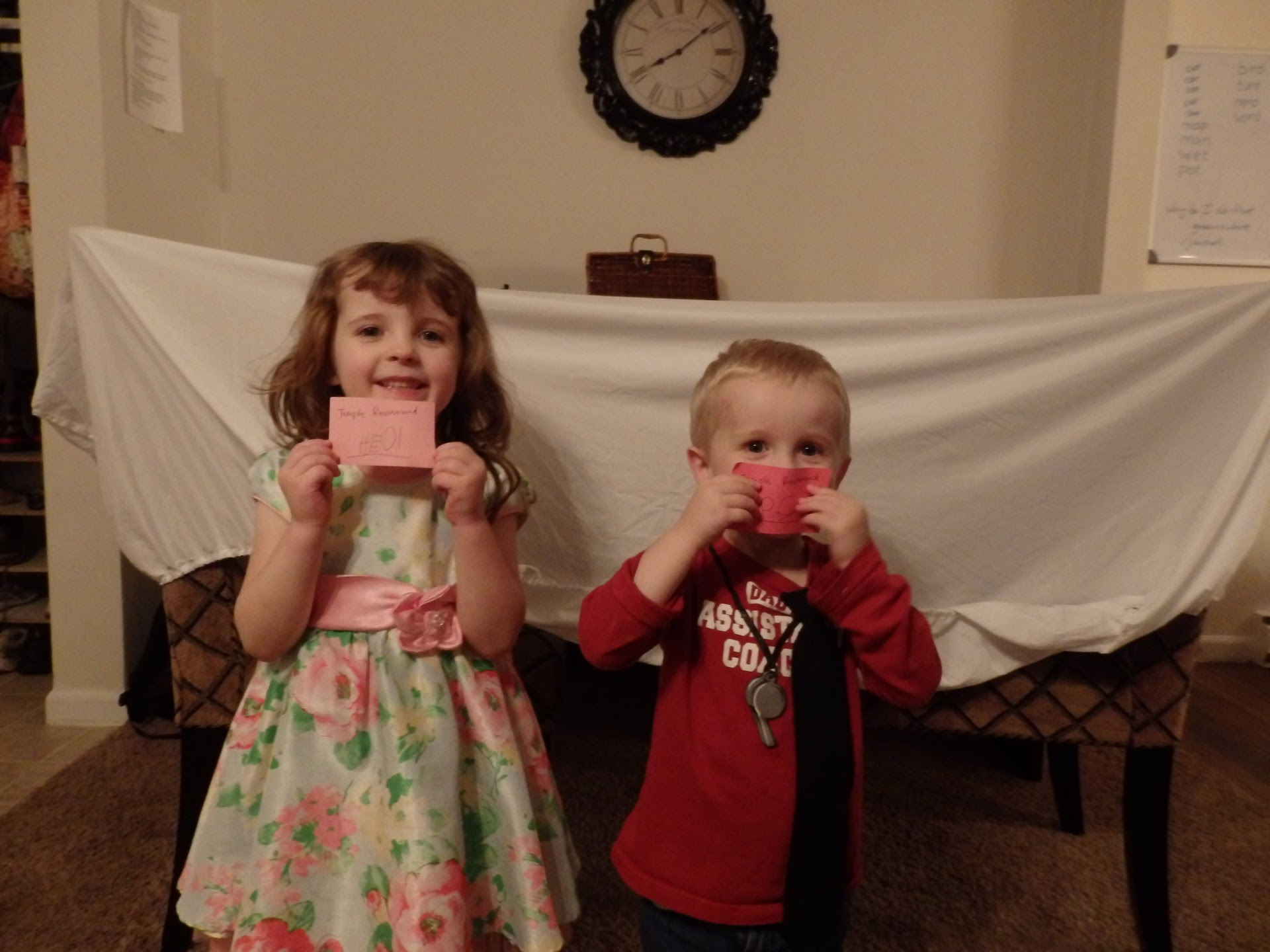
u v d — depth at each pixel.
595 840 1.20
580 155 2.00
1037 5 1.98
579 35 1.97
